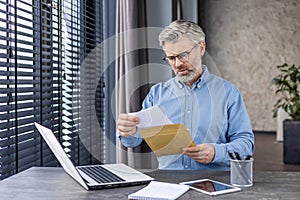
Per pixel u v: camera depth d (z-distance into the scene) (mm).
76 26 2555
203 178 1439
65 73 2416
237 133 1747
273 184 1334
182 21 1662
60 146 1266
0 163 1687
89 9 2762
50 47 2123
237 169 1319
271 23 6484
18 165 1841
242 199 1177
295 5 6316
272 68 6535
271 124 6613
